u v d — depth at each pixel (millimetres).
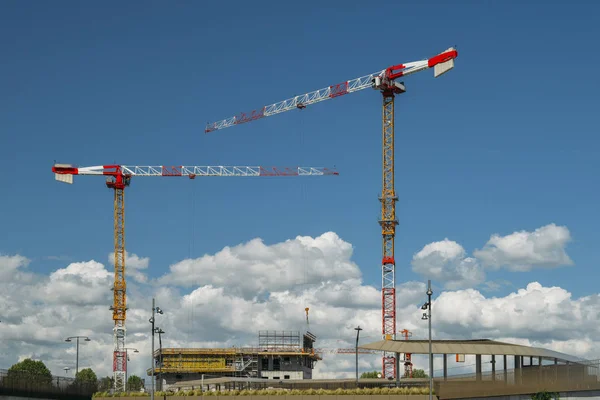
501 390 100438
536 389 95000
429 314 100062
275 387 145375
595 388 87500
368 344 120562
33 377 107875
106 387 143750
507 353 111812
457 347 113562
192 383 170875
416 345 115375
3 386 96188
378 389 112875
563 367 92438
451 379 110250
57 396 115062
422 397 110125
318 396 114625
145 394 125812
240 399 118188
